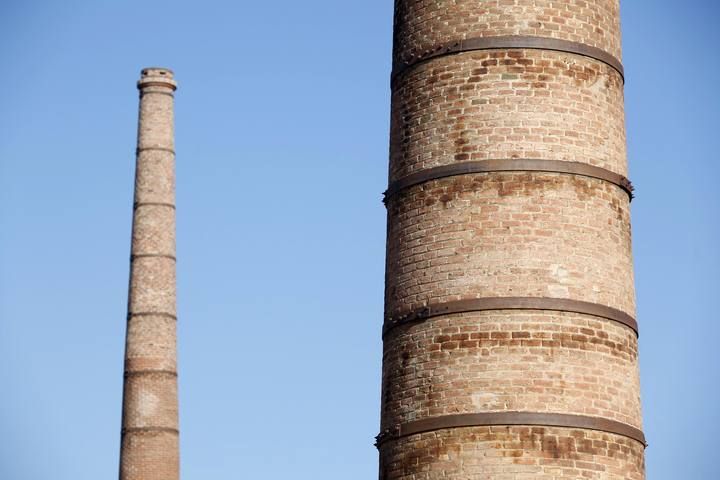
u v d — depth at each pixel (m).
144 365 68.62
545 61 39.91
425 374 38.47
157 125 71.94
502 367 37.56
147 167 71.38
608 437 37.75
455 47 40.31
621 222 40.09
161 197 71.19
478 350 37.88
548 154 39.22
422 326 38.91
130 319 69.44
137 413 68.00
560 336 37.91
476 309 38.16
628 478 37.94
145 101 72.19
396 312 39.69
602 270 39.00
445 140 39.81
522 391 37.34
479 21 40.31
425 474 37.75
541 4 40.38
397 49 42.16
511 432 37.06
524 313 37.97
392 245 40.59
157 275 69.88
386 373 39.97
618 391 38.38
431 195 39.66
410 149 40.56
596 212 39.34
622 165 40.75
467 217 38.94
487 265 38.41
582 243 38.88
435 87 40.44
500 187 38.91
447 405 37.84
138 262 70.06
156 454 67.56
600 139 40.06
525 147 39.19
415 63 41.06
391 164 41.47
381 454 39.72
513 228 38.59
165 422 68.25
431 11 41.12
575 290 38.38
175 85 72.94
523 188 38.88
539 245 38.50
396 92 41.75
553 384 37.50
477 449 37.16
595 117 40.16
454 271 38.72
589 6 40.97
